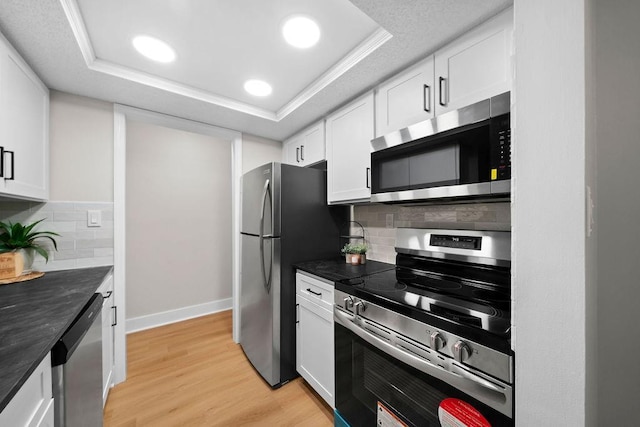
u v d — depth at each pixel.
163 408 1.59
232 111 2.06
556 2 0.57
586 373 0.54
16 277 1.42
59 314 0.95
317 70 1.64
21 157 1.34
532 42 0.60
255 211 2.01
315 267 1.75
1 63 1.16
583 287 0.53
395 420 1.07
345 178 1.86
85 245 1.78
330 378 1.50
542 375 0.59
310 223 1.97
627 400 0.75
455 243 1.39
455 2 1.04
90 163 1.81
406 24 1.15
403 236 1.65
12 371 0.59
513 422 0.72
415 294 1.17
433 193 1.25
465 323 0.85
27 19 1.11
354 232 2.17
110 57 1.48
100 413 1.18
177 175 3.02
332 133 1.99
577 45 0.54
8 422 0.55
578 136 0.53
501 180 1.01
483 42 1.13
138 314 2.75
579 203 0.53
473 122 1.09
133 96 1.80
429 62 1.34
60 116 1.72
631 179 0.75
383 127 1.59
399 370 1.06
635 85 0.75
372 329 1.16
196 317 3.09
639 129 0.76
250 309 2.08
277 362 1.77
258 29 1.28
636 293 0.76
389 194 1.47
